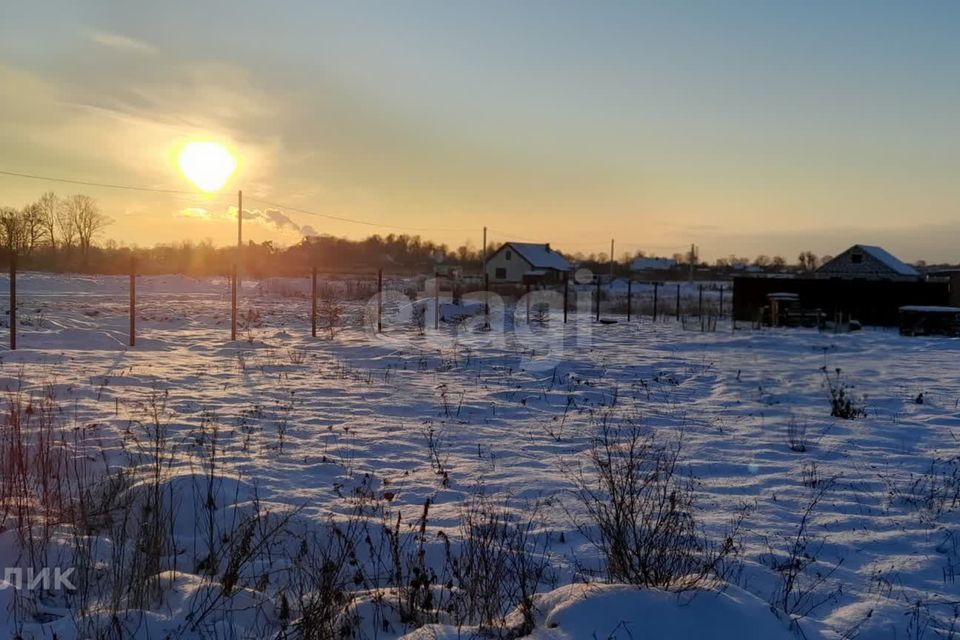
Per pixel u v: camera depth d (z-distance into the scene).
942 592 4.89
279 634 3.83
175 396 10.96
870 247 51.91
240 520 5.61
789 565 5.21
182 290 44.72
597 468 7.66
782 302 29.17
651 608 3.73
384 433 9.09
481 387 12.88
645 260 103.12
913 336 25.42
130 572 4.37
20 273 49.34
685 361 17.34
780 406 11.63
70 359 14.34
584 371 15.27
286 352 17.02
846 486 7.30
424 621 4.14
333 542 5.38
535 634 3.70
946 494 7.01
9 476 6.12
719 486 7.24
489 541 5.25
